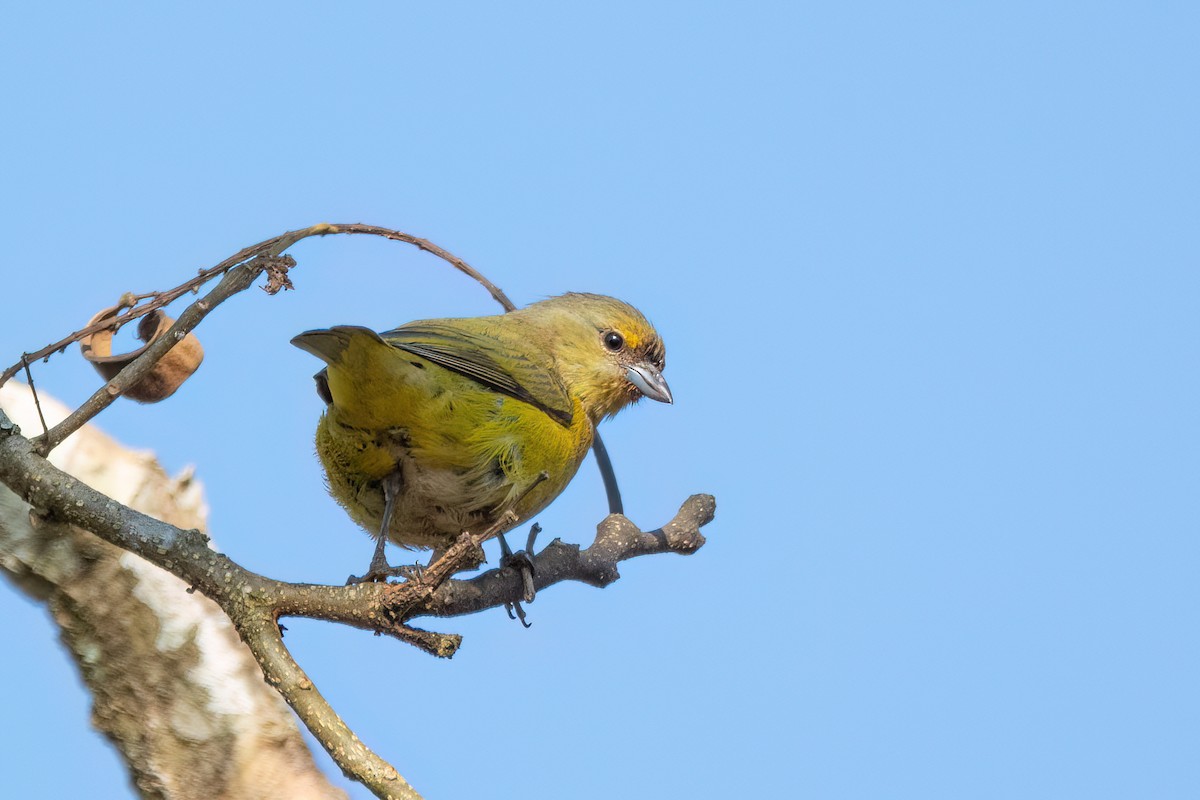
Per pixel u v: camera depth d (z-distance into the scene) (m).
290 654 7.52
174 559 7.82
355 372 9.90
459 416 10.41
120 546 8.02
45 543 9.88
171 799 9.84
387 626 7.49
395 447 10.45
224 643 10.18
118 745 9.88
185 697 10.00
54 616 9.91
